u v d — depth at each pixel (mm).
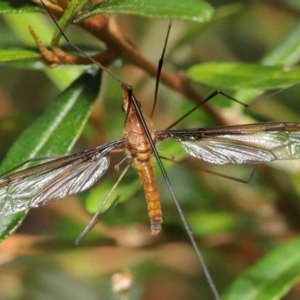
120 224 356
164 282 388
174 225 357
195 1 319
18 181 320
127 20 379
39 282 383
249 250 365
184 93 337
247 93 346
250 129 328
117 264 374
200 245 358
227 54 393
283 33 392
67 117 325
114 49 325
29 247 351
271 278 329
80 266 374
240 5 353
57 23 315
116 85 363
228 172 366
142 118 327
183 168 367
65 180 323
